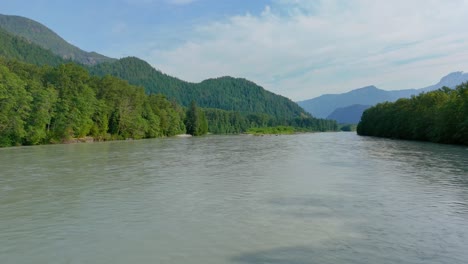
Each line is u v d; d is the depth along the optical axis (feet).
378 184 94.07
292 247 48.06
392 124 434.30
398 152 196.75
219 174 113.09
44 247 48.78
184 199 76.95
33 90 286.05
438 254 45.57
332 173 114.21
